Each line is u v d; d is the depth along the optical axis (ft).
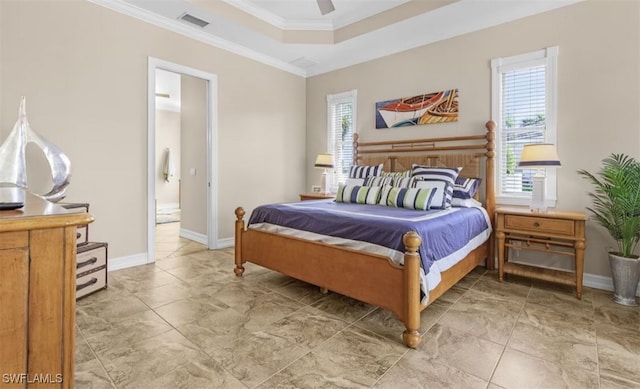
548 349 6.13
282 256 9.02
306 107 17.67
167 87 21.52
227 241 14.42
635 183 7.95
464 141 11.96
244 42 13.70
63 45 9.55
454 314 7.66
